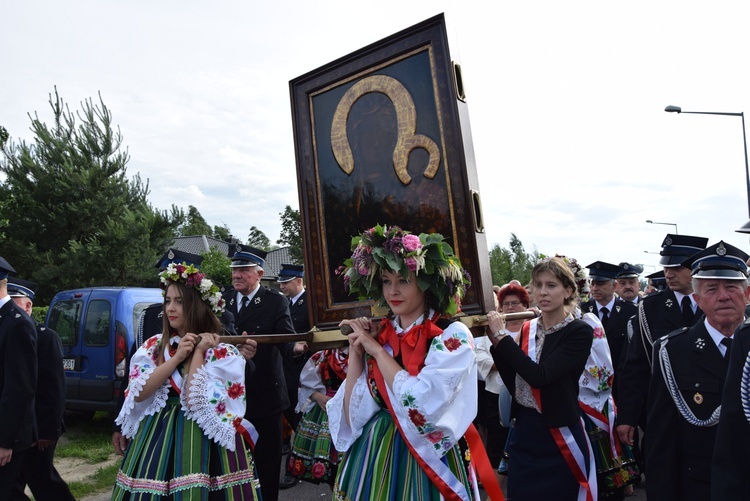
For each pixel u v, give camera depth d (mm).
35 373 3859
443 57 2549
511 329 4844
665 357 2906
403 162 2676
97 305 7656
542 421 3170
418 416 2283
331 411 2664
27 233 15344
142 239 15875
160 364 3137
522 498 3160
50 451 4258
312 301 2963
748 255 2797
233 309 4684
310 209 2980
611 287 6695
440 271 2391
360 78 2826
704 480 2732
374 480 2408
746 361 2170
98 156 16219
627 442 3709
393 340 2549
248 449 3307
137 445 3016
